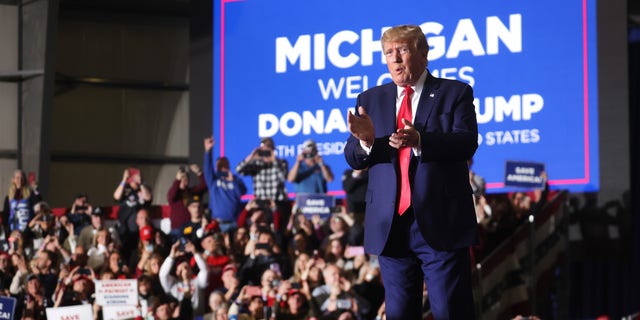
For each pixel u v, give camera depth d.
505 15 10.84
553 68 10.58
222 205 10.84
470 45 11.01
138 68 13.90
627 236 10.14
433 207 2.87
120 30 13.85
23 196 10.77
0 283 9.99
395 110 3.00
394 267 3.02
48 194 12.68
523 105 10.70
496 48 10.87
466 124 2.93
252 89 12.34
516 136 10.71
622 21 10.28
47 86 12.62
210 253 9.41
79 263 9.63
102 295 8.54
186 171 10.45
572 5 10.52
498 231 8.68
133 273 9.90
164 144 13.95
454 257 2.90
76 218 10.39
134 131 13.84
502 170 10.76
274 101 12.20
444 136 2.82
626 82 10.26
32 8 12.82
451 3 11.15
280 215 10.42
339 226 9.21
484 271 7.64
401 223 2.94
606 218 10.24
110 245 9.52
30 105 12.84
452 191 2.90
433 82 3.00
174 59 14.05
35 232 10.30
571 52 10.51
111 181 13.70
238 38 12.46
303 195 9.71
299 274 8.79
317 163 10.95
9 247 10.43
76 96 13.60
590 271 11.09
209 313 9.21
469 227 2.90
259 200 10.33
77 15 13.65
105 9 13.74
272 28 12.26
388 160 2.95
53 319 8.40
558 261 7.97
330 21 11.88
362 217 9.92
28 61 12.91
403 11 11.45
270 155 10.95
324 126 11.83
